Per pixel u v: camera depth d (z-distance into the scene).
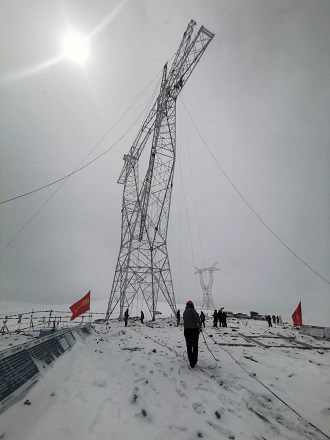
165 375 5.36
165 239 30.80
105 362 6.44
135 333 13.95
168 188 30.92
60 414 3.36
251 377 5.47
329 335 11.86
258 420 3.59
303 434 3.29
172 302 29.03
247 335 12.85
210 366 6.14
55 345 6.77
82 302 16.50
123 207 34.25
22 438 2.71
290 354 8.07
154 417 3.51
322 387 4.95
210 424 3.38
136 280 29.72
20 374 4.09
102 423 3.24
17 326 22.17
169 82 28.92
